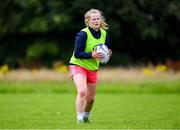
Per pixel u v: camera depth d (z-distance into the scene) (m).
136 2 97.00
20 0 94.75
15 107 42.56
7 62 99.31
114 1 95.19
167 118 33.75
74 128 28.20
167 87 64.12
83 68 30.20
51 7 95.38
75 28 96.44
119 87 63.94
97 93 61.25
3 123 31.05
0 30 97.25
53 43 97.00
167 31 100.44
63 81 69.75
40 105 44.78
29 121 32.12
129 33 100.19
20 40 100.94
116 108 41.69
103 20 30.56
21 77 70.81
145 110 39.69
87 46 30.27
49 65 96.12
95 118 33.88
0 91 63.22
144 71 69.12
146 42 102.44
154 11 97.31
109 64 98.44
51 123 30.84
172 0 97.88
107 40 31.05
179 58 103.19
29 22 95.44
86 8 95.06
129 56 100.62
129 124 30.25
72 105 44.94
